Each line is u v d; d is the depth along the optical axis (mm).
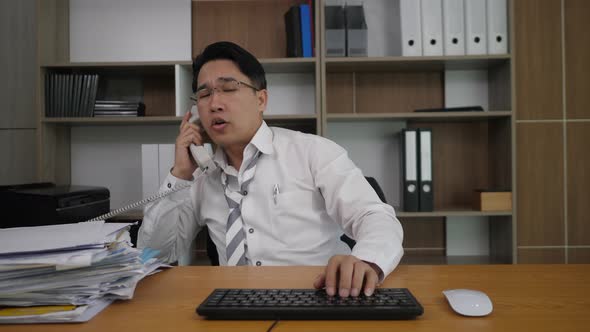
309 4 2781
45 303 791
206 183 1636
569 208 2842
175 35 3006
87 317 750
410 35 2703
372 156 3061
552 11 2850
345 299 778
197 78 1532
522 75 2852
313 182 1534
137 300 855
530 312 761
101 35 3014
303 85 3062
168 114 3096
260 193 1521
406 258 3006
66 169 3029
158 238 1588
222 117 1479
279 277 1009
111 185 3086
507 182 2756
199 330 694
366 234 1099
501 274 1035
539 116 2850
